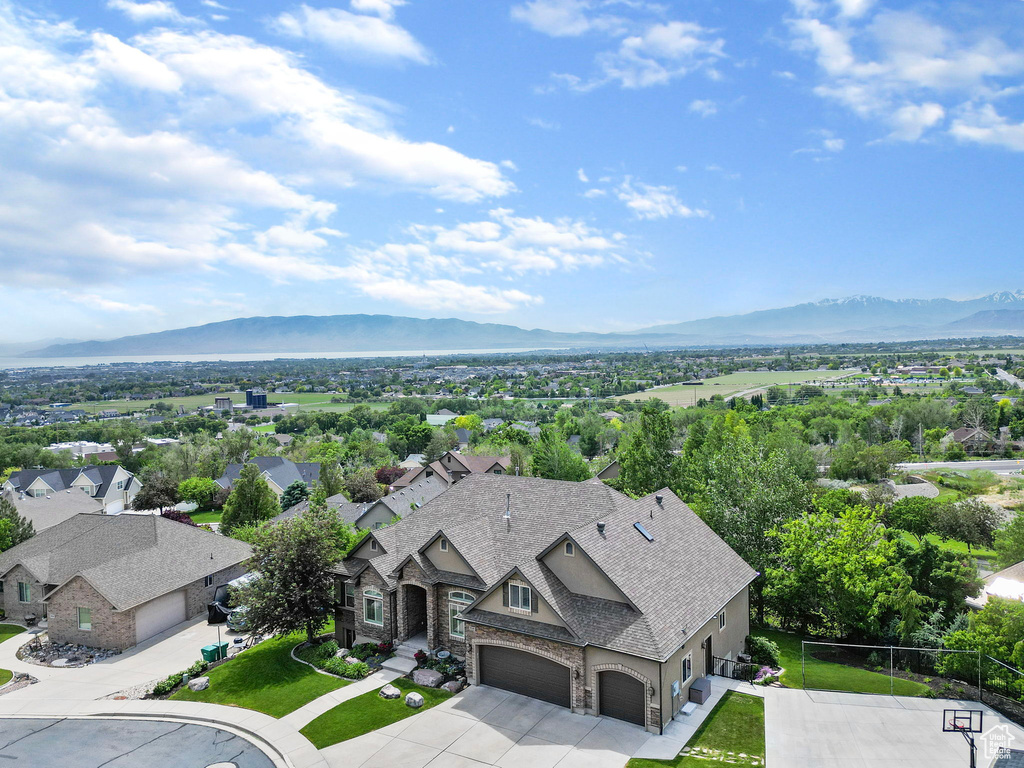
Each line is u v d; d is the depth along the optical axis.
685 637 26.06
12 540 49.91
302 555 34.44
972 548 58.47
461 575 31.86
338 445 133.00
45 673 33.56
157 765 23.94
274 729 26.11
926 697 27.52
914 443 134.50
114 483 98.00
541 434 80.25
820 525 38.69
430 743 24.44
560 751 23.59
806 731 24.72
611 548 28.95
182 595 41.59
